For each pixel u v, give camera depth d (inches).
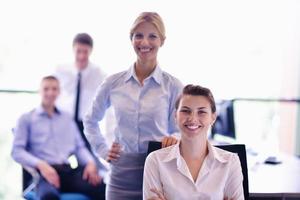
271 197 79.5
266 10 187.3
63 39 176.7
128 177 77.0
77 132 127.6
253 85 191.3
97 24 178.9
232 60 190.1
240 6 188.1
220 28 188.2
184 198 66.9
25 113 120.6
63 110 128.0
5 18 174.2
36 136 120.5
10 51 174.2
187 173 67.0
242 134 180.5
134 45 73.5
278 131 184.7
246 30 189.3
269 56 189.6
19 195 152.0
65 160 123.3
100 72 150.1
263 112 193.0
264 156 111.4
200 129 66.4
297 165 102.7
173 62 184.5
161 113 75.2
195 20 185.8
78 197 106.4
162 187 68.5
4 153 156.3
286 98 185.5
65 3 177.6
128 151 77.4
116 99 76.6
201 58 187.8
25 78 170.1
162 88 75.3
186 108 66.3
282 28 186.1
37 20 176.6
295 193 78.2
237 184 68.2
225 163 68.4
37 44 175.9
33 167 111.0
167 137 73.3
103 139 84.0
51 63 169.0
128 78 75.9
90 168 112.7
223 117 129.0
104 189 110.3
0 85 167.0
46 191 104.6
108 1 179.3
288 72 184.9
